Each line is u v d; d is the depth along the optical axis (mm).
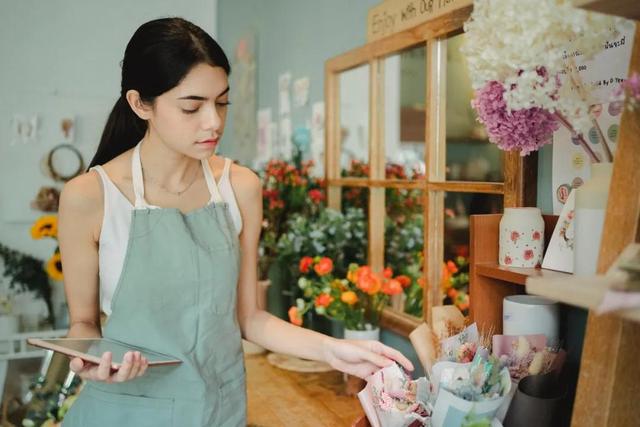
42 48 3129
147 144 1103
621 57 996
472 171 1400
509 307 1060
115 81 3301
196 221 1104
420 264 1622
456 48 1458
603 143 896
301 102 2393
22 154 3129
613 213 750
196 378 1037
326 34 2166
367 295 1671
